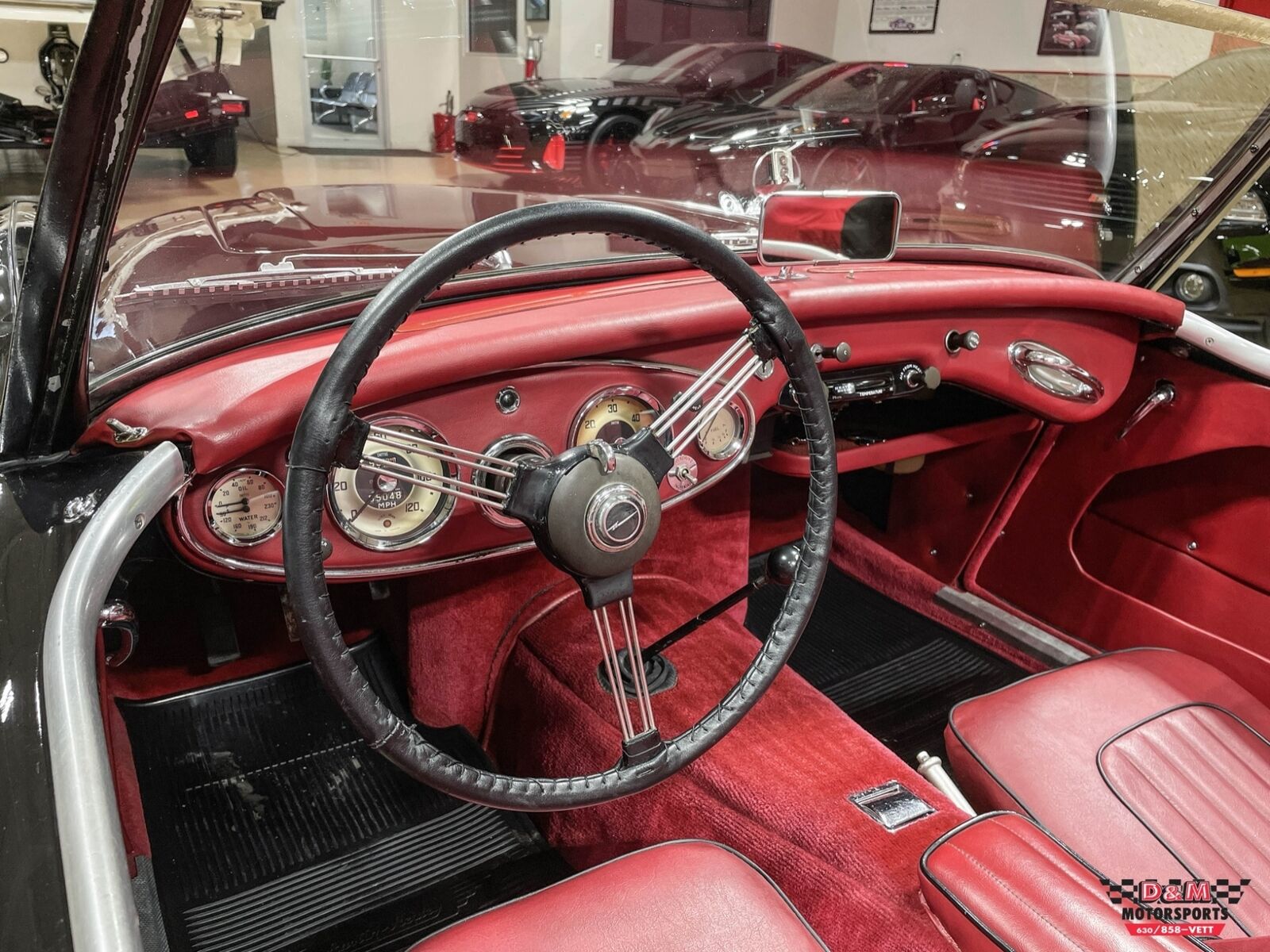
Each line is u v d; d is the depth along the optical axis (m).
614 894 0.88
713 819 1.13
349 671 0.81
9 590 0.69
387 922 1.22
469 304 1.23
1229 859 1.07
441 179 1.38
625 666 1.31
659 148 1.72
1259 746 1.21
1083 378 1.51
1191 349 1.53
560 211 0.80
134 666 1.54
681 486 1.23
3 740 0.55
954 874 0.90
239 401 0.92
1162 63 1.38
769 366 0.99
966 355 1.43
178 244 1.04
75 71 0.62
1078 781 1.15
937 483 1.91
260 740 1.50
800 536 2.04
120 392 0.97
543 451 1.11
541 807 0.91
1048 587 1.79
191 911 1.22
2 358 0.87
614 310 1.12
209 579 1.49
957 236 1.58
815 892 1.02
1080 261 1.61
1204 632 1.59
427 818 1.38
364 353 0.76
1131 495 1.67
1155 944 0.81
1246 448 1.50
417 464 1.05
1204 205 1.48
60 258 0.73
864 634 1.88
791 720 1.25
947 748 1.24
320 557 0.78
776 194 1.17
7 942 0.45
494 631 1.49
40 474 0.86
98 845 0.50
